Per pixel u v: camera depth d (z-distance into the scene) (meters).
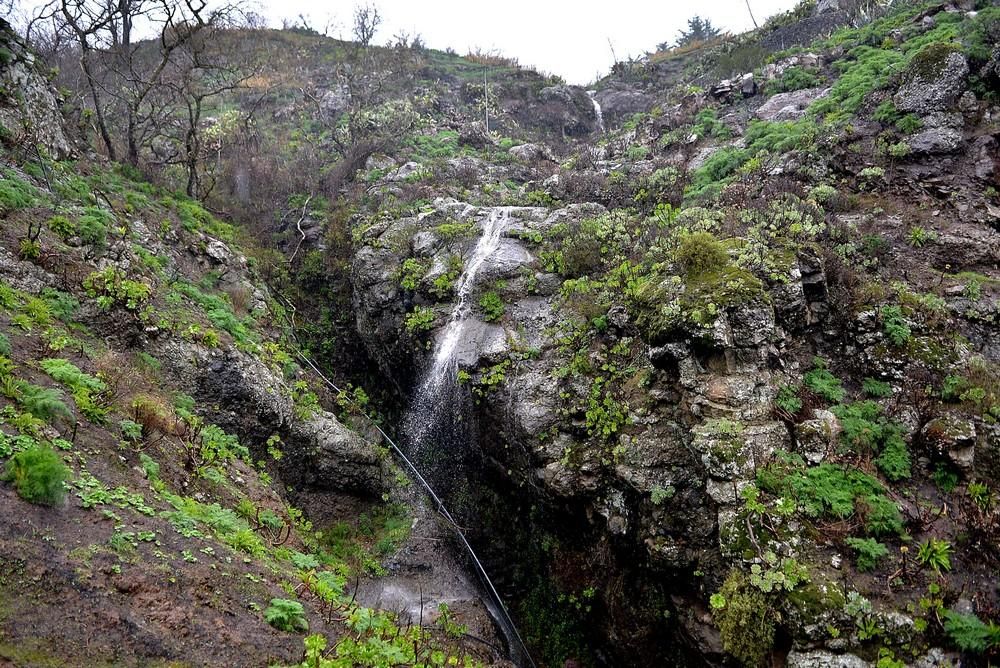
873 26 20.50
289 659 5.77
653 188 16.64
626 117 30.73
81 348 8.50
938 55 13.67
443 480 13.82
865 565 7.21
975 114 12.97
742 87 20.75
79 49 21.39
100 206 12.30
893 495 7.91
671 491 9.03
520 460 11.88
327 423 12.18
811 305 10.00
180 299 11.66
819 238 11.21
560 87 31.48
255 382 11.04
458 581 12.09
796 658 6.88
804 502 7.75
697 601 8.52
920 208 12.20
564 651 11.10
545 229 14.92
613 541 10.09
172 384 9.84
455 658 7.79
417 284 14.48
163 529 6.45
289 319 16.16
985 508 7.58
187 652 5.23
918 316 9.59
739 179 14.74
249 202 19.20
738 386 8.89
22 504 5.45
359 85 27.14
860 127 14.32
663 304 9.65
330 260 17.62
